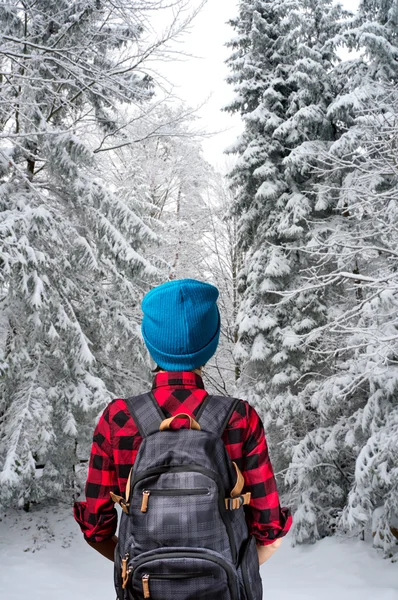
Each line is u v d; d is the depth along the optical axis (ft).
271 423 37.09
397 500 25.23
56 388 31.12
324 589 23.36
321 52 38.58
